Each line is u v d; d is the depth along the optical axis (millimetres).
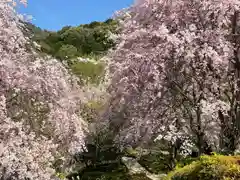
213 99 8695
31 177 6770
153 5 9758
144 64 8867
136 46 9578
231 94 9641
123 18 12031
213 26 8938
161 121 9336
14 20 8477
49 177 7250
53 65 8867
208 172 4449
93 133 13680
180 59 8336
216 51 8477
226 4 8523
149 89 9078
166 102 9055
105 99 13867
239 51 9125
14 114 7680
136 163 11867
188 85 8812
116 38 11906
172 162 10391
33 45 10305
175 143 10180
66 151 8578
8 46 7770
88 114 14023
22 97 7797
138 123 9812
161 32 8477
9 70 7367
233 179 4207
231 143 8617
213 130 9172
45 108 8469
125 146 12070
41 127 8414
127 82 9469
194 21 9133
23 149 6883
